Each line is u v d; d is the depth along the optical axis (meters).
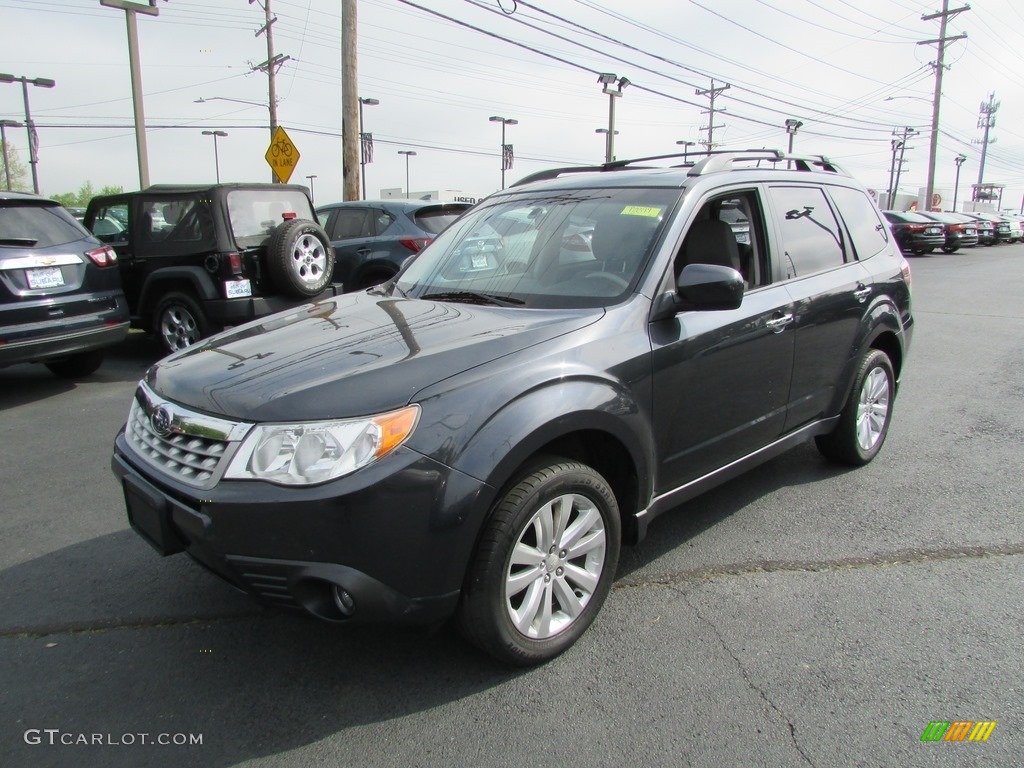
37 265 6.43
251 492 2.39
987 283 16.39
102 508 4.45
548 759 2.39
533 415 2.64
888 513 4.17
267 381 2.66
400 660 2.93
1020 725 2.50
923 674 2.77
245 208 8.07
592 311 3.11
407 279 4.03
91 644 3.07
